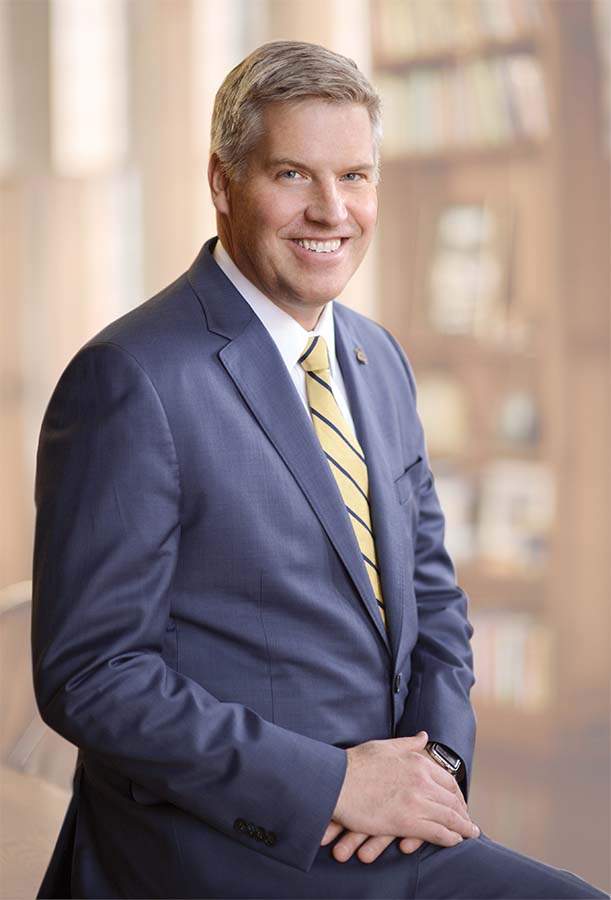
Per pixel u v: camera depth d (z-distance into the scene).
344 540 1.75
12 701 2.99
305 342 1.86
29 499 5.64
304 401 1.86
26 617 3.03
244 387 1.74
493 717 4.30
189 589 1.69
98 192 5.52
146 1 5.35
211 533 1.68
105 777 1.72
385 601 1.83
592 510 4.23
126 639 1.62
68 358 5.61
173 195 5.39
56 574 1.63
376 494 1.86
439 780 1.71
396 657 1.82
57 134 5.57
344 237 1.78
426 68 4.42
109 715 1.58
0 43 5.53
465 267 4.42
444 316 4.48
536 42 4.16
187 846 1.64
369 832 1.63
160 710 1.59
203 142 5.31
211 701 1.63
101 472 1.63
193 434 1.68
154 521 1.64
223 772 1.58
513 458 4.37
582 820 3.99
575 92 4.14
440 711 1.87
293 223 1.74
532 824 3.98
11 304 5.62
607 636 4.23
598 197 4.14
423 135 4.45
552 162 4.18
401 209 4.52
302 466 1.74
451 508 4.48
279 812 1.59
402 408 2.08
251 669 1.70
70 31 5.50
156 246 5.43
